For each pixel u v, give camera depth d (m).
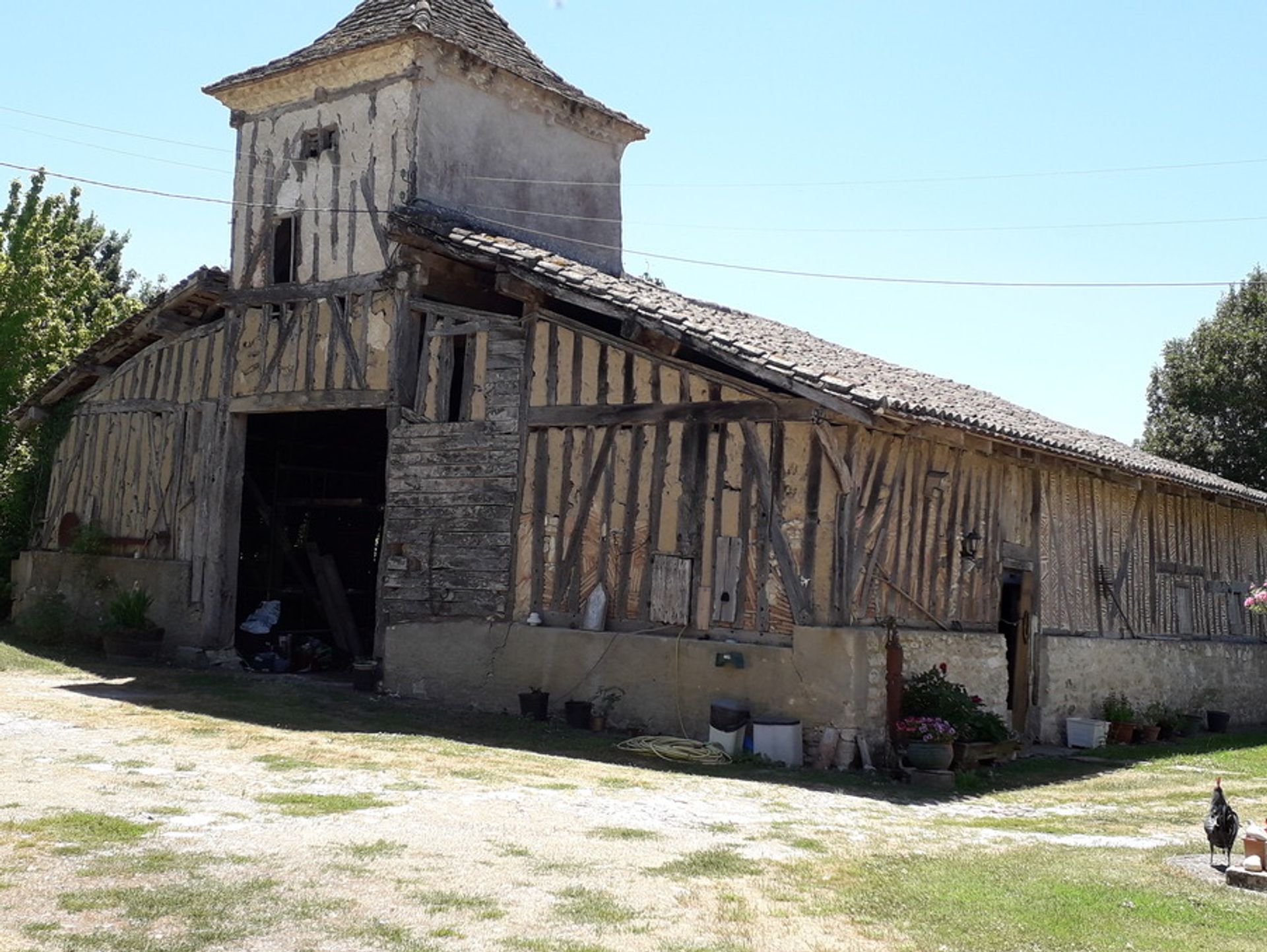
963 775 10.29
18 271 20.70
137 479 16.44
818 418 10.75
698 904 5.63
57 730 9.68
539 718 12.02
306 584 17.86
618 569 11.92
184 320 16.03
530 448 12.69
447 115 14.39
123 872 5.64
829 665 10.51
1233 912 5.63
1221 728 17.33
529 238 15.44
